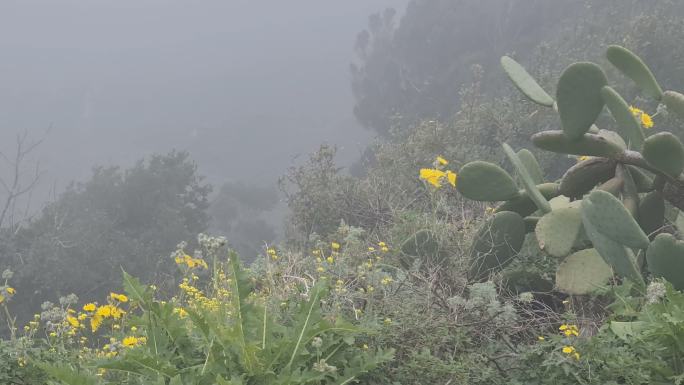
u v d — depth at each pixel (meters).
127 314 3.80
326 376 3.23
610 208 4.48
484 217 5.68
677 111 5.32
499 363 3.68
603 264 4.74
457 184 5.27
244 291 3.23
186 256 4.07
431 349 3.61
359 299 3.93
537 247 5.43
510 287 5.05
